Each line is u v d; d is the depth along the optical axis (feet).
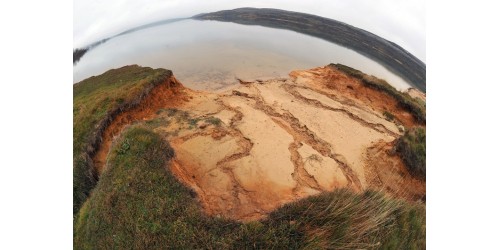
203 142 38.34
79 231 25.00
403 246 22.85
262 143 39.17
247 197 29.40
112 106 41.81
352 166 37.68
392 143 42.29
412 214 26.12
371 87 60.34
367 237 21.54
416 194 35.86
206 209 24.54
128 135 29.96
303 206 23.21
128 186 25.08
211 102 51.98
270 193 30.53
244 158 35.70
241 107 50.03
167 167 26.89
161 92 50.57
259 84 61.00
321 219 22.04
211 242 20.83
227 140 39.01
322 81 63.67
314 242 20.34
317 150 39.96
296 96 56.39
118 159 27.78
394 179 37.09
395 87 62.03
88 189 31.73
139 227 22.29
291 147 39.40
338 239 20.67
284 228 21.25
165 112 46.75
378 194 26.76
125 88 47.44
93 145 36.37
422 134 39.17
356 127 47.32
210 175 32.58
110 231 22.91
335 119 48.80
